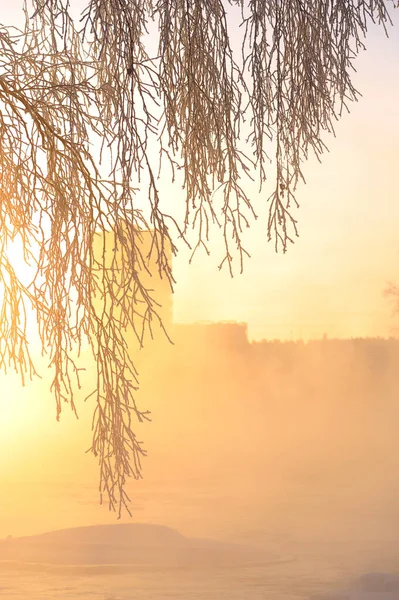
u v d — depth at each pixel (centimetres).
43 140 439
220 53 451
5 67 448
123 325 427
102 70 452
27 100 441
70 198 436
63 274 432
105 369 424
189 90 444
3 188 434
